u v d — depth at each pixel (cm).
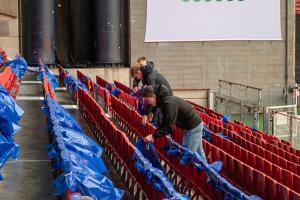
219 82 4188
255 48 4194
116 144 1260
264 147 2050
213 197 1011
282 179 1245
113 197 689
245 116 3903
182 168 1197
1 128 869
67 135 892
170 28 4103
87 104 1894
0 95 939
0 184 884
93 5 4094
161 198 827
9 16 4022
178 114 1240
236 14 4128
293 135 2891
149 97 1189
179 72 4150
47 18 4028
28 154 1112
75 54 4259
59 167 753
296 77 4847
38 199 807
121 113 1903
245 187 1123
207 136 1723
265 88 4238
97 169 834
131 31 4084
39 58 4022
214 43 4150
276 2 4156
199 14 4100
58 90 2752
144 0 4072
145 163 915
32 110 1859
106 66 4109
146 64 1573
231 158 1187
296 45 4875
